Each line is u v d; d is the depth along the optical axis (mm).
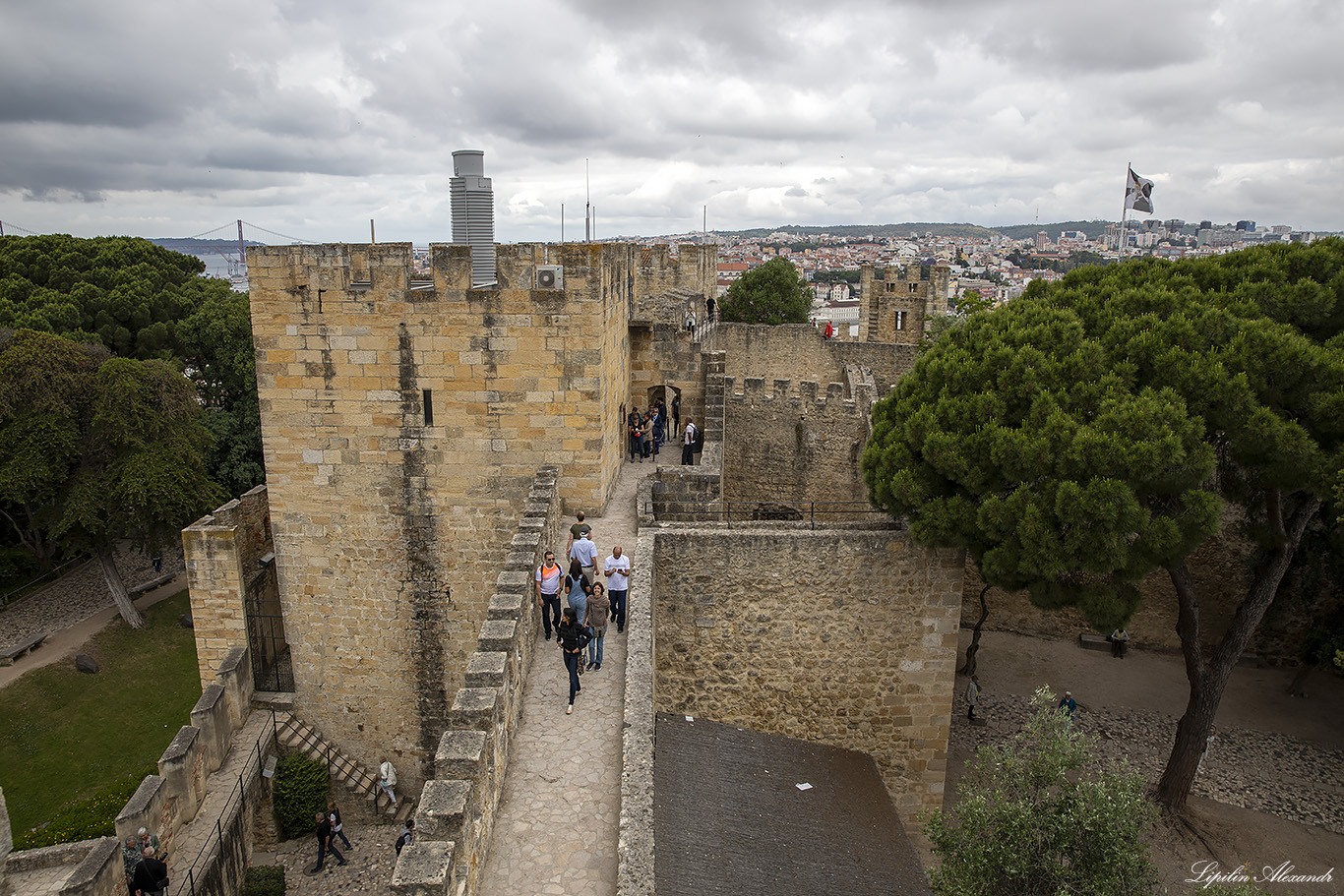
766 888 13430
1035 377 18625
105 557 37469
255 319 22016
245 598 24062
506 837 11391
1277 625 30688
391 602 23641
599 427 22281
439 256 21453
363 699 24344
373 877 22031
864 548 19422
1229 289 20812
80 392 37000
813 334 50438
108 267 55875
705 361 30078
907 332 63719
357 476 22875
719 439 29344
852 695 20203
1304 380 17734
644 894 9164
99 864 17172
